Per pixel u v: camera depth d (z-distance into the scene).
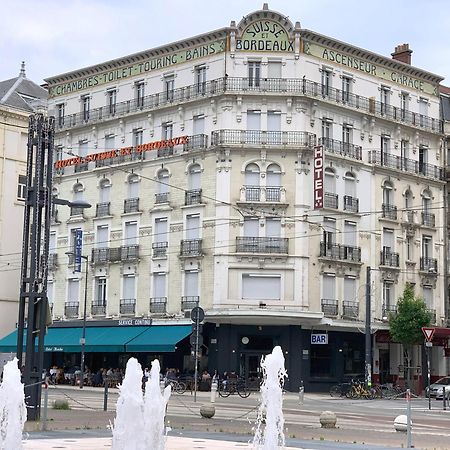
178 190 52.31
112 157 56.09
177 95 53.16
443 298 58.12
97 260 55.97
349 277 52.06
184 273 51.25
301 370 49.22
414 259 56.50
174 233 52.16
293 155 50.31
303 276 49.41
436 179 58.88
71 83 59.75
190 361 50.78
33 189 21.72
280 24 51.22
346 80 54.00
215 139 50.53
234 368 49.19
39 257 21.56
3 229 49.69
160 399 13.06
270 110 50.78
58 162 59.34
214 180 50.59
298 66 51.00
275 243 49.56
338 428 23.66
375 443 19.25
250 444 17.42
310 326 49.91
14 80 59.78
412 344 52.03
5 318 50.53
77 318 56.56
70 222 58.09
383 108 55.75
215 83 51.09
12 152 50.25
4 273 50.25
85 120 58.34
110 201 56.16
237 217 49.91
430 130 58.91
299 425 24.41
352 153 53.25
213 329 49.94
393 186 55.75
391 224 55.09
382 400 44.72
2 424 13.06
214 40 51.66
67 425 21.22
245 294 49.44
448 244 59.53
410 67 57.75
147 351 49.72
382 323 53.25
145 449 12.82
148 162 54.16
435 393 47.19
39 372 21.52
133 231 54.56
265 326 49.81
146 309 52.75
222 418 26.16
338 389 47.22
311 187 50.50
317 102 51.34
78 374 52.78
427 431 23.58
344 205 52.34
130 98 55.94
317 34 51.75
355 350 52.81
